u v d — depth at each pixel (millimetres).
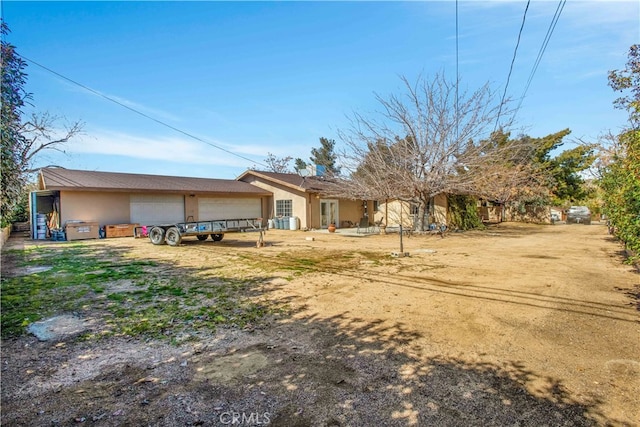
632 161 4625
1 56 3695
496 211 27203
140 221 16000
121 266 7527
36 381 2580
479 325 3785
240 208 20156
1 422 2062
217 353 3088
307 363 2877
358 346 3229
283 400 2328
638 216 4641
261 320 3973
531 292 5195
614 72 6496
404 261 8234
